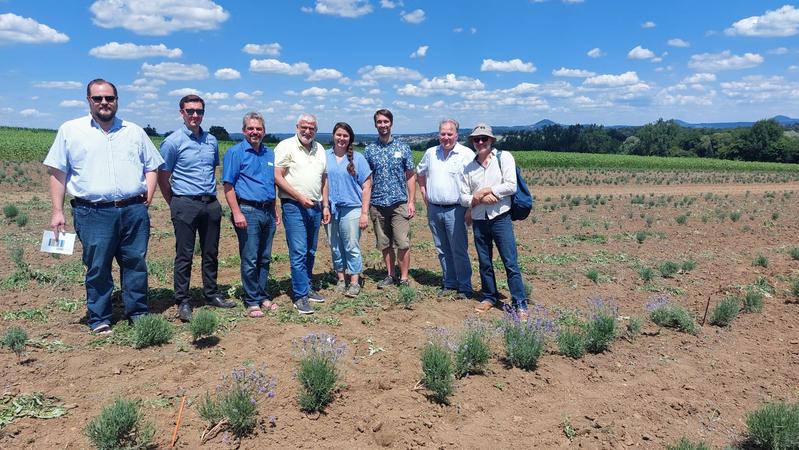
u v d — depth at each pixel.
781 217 15.77
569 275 8.19
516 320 5.20
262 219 5.63
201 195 5.48
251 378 3.87
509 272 6.10
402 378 4.33
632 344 5.46
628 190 27.19
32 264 7.27
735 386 4.60
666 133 113.62
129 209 4.93
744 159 93.06
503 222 6.03
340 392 4.06
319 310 6.01
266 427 3.54
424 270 8.18
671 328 5.98
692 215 16.16
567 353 5.07
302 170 5.81
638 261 9.27
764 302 7.00
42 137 44.59
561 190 26.56
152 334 4.70
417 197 19.27
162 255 8.42
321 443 3.46
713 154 105.25
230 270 7.75
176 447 3.28
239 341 4.92
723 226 13.91
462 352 4.49
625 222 14.50
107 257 4.92
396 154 6.68
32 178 21.25
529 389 4.36
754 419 3.74
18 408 3.54
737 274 8.39
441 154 6.52
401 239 6.86
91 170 4.73
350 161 6.33
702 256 9.80
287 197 5.82
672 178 37.25
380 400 3.99
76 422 3.46
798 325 6.16
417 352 4.90
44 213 12.14
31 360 4.29
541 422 3.90
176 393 3.88
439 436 3.64
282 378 4.17
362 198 6.50
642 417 4.03
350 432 3.60
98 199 4.76
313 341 4.63
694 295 7.31
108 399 3.76
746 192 24.80
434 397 4.10
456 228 6.56
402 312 6.05
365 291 6.86
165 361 4.42
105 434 3.14
